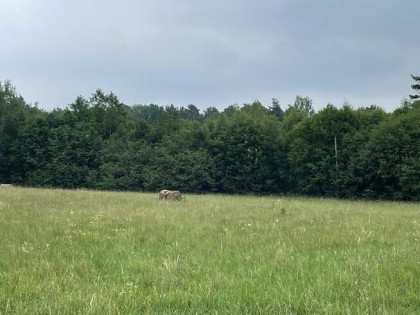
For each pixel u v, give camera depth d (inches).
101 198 890.1
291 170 1827.0
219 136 1950.1
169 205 768.9
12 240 341.7
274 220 537.0
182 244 349.1
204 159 1918.1
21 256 284.4
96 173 2027.6
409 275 243.4
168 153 1996.8
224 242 359.9
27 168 2086.6
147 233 398.9
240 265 279.4
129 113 4547.2
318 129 1699.1
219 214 604.7
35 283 224.8
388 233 430.9
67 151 2031.3
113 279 245.9
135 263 281.1
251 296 210.4
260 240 370.9
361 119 1706.4
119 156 2046.0
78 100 2365.9
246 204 879.1
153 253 316.8
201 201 938.7
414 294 210.1
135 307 194.4
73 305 193.0
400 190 1503.4
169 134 2187.5
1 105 2103.8
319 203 1057.5
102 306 189.2
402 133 1477.6
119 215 547.5
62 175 2007.9
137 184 1982.0
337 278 242.4
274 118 2175.2
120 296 202.8
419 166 1434.5
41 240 345.7
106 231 414.3
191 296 210.2
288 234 409.7
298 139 1755.7
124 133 2242.9
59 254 297.7
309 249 336.5
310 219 558.6
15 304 194.9
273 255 308.5
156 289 222.8
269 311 191.2
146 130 2214.6
